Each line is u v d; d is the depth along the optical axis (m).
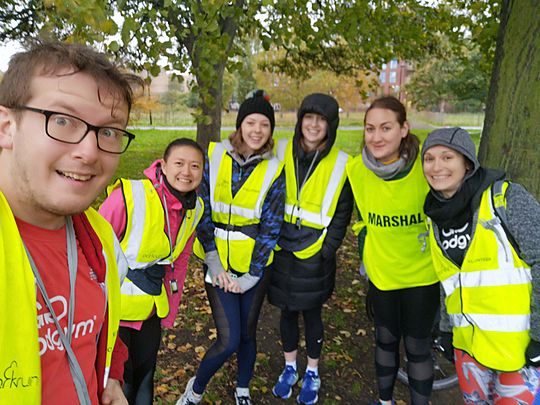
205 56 3.00
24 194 0.88
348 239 6.39
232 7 3.05
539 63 2.41
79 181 0.89
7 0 6.31
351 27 5.03
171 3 2.65
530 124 2.46
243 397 2.75
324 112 2.45
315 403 2.94
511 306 1.78
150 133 22.47
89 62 0.88
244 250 2.52
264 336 3.79
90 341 1.07
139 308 2.13
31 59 0.86
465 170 1.91
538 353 1.75
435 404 2.98
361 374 3.29
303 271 2.66
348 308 4.34
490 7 4.85
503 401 1.89
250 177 2.48
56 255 0.99
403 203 2.27
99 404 1.22
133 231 2.05
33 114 0.84
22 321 0.83
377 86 7.83
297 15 4.08
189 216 2.29
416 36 6.14
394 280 2.37
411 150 2.24
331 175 2.58
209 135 6.93
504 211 1.78
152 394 2.38
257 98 2.45
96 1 2.05
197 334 3.78
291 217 2.63
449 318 2.14
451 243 2.01
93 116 0.88
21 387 0.83
